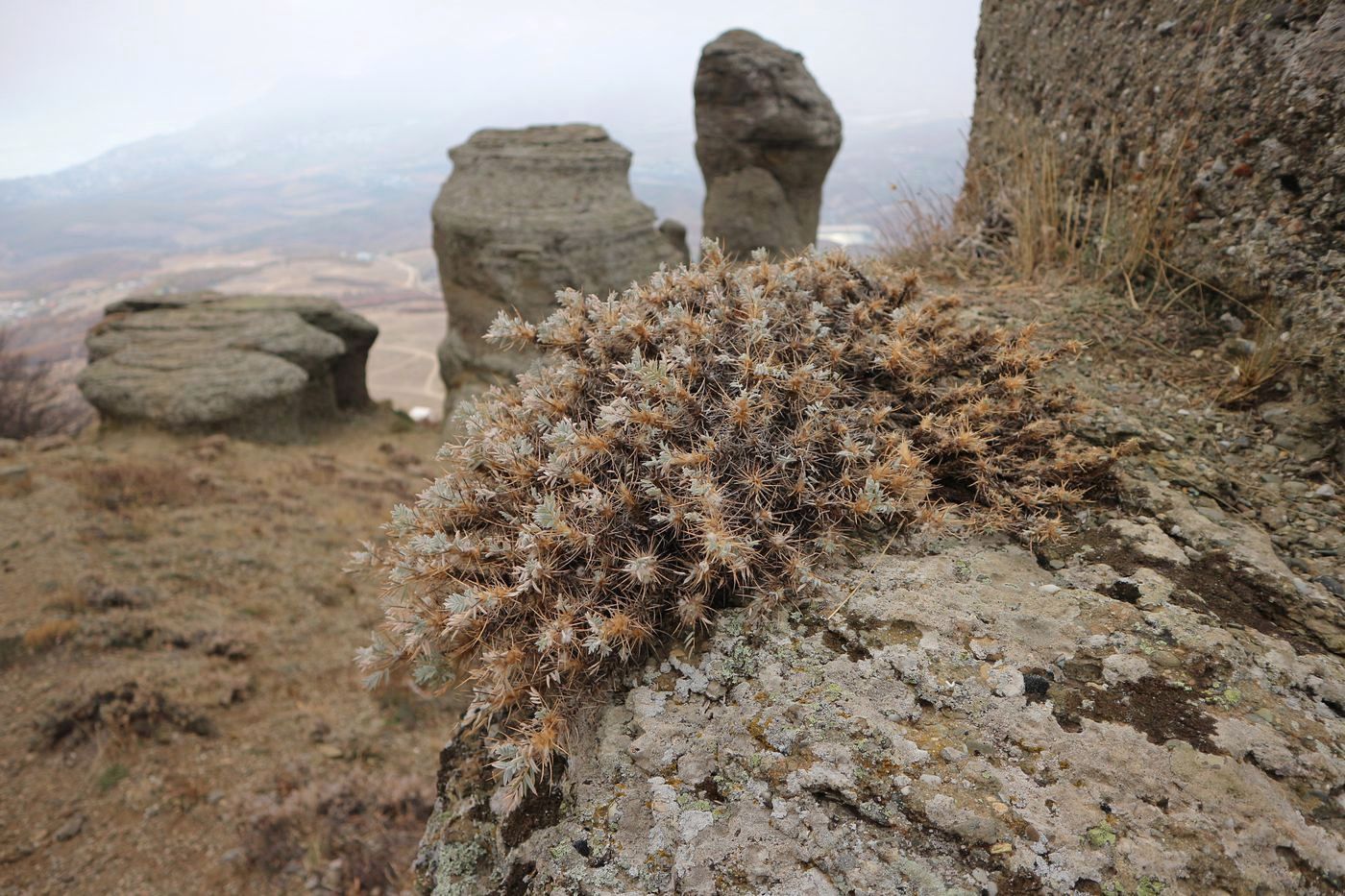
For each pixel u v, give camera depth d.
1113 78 3.29
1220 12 2.69
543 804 1.74
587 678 1.76
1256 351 2.41
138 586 11.30
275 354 23.00
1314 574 1.84
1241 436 2.29
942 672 1.55
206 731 8.72
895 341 2.08
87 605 10.61
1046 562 1.86
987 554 1.86
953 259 3.73
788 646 1.68
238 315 24.47
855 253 2.49
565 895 1.45
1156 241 2.90
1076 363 2.67
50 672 9.28
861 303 2.22
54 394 32.62
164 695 8.98
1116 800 1.30
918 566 1.83
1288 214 2.40
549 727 1.61
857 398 2.08
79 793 7.81
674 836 1.43
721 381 1.94
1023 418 2.14
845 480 1.82
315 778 8.26
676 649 1.76
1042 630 1.63
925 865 1.27
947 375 2.24
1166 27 2.94
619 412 1.81
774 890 1.30
